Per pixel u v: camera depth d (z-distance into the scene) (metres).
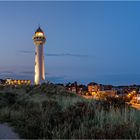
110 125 12.15
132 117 13.50
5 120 17.27
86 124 12.81
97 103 17.56
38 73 88.62
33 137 12.43
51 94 41.59
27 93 41.25
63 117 13.95
